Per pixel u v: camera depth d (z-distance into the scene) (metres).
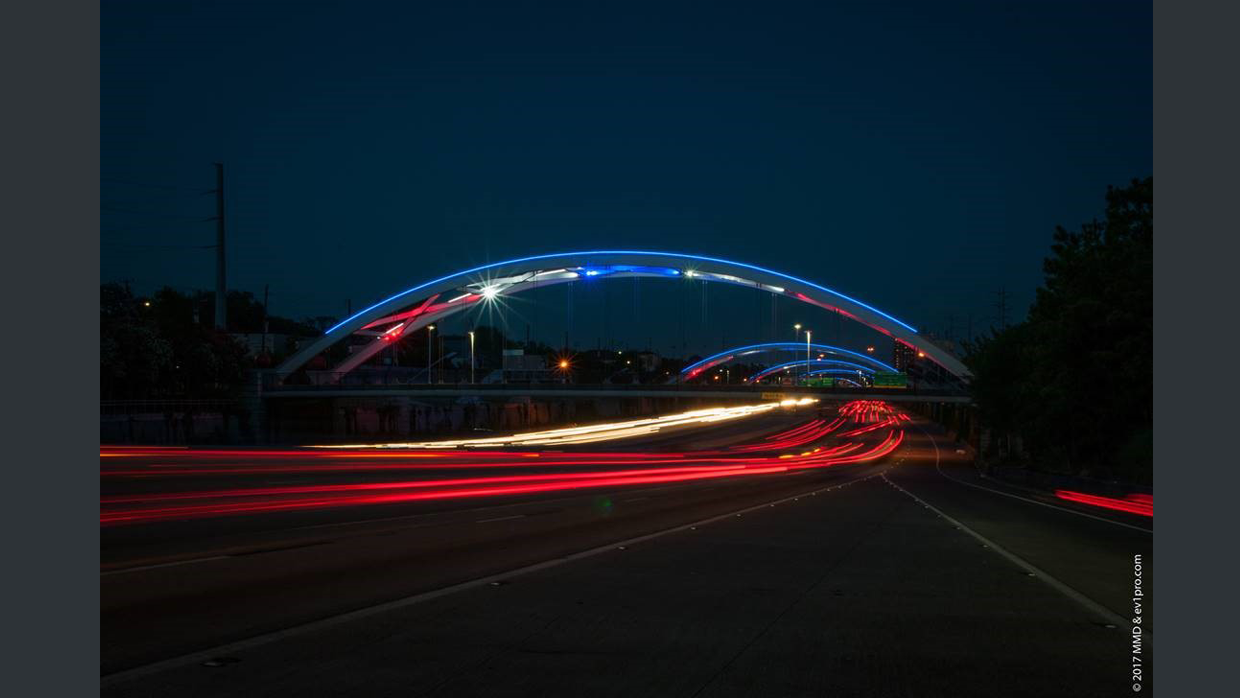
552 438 97.19
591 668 6.02
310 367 143.00
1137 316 32.28
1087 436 34.88
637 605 8.23
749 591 9.05
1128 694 5.54
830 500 25.62
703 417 153.62
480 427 131.38
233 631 7.04
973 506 24.30
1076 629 7.33
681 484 34.56
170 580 9.56
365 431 125.12
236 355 102.94
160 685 5.53
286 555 11.75
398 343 176.12
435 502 22.61
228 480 28.89
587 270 132.50
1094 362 33.31
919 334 114.25
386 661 6.14
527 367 180.25
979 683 5.73
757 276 124.69
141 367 83.50
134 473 31.14
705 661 6.21
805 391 101.75
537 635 6.97
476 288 137.25
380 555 11.80
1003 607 8.29
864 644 6.75
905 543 13.80
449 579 9.75
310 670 5.89
